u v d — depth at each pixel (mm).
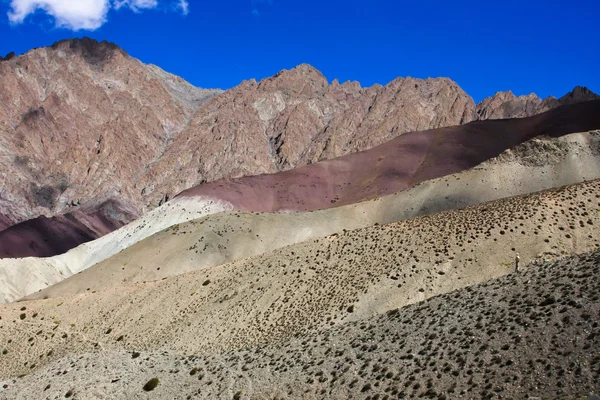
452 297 47750
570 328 35719
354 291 65562
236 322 70750
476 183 142500
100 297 94000
